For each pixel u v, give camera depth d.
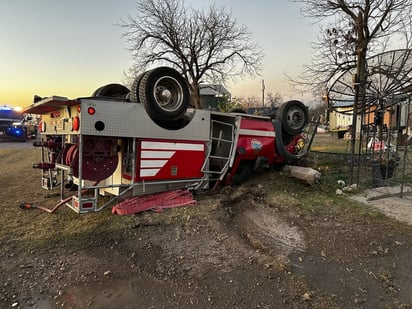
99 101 3.82
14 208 4.73
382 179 6.48
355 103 6.45
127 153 4.46
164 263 3.06
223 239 3.69
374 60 8.41
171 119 4.46
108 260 3.12
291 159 6.84
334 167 8.28
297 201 5.25
